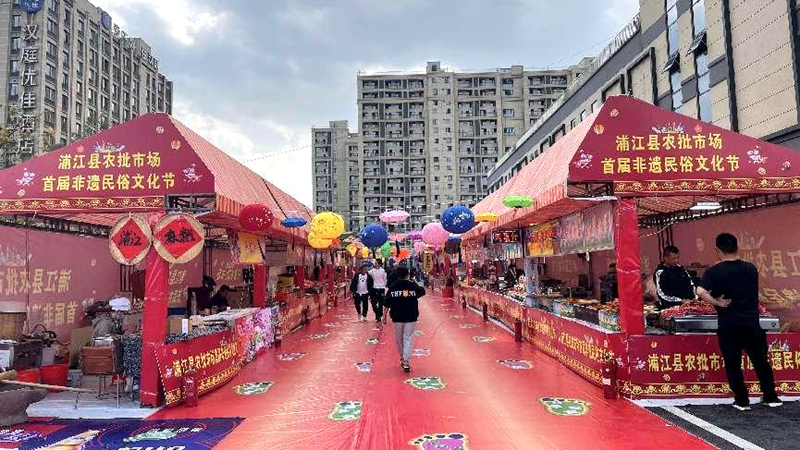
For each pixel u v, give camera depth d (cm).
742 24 1620
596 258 1258
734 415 531
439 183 10369
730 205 785
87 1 5906
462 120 10525
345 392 676
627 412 556
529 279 1183
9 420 544
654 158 638
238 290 1191
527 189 908
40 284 780
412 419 548
